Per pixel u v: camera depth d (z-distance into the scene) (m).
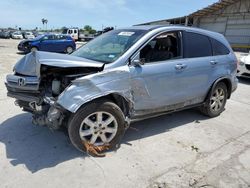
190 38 4.12
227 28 31.31
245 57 8.71
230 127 4.41
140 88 3.38
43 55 3.05
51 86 3.10
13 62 11.71
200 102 4.50
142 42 3.44
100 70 3.07
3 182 2.63
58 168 2.91
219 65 4.57
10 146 3.36
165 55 3.72
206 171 2.99
